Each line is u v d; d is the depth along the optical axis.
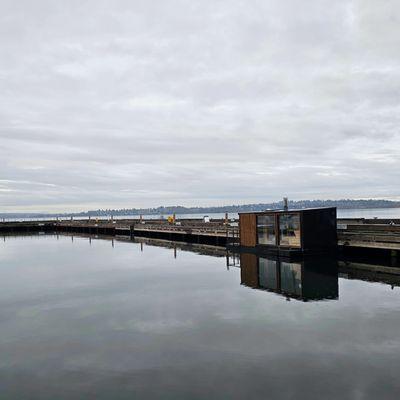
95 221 78.75
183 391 8.71
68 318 14.76
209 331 12.63
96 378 9.49
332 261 26.81
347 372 9.38
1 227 83.88
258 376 9.31
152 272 24.92
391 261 25.80
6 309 16.31
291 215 28.78
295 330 12.43
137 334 12.62
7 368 10.23
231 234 38.66
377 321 13.13
